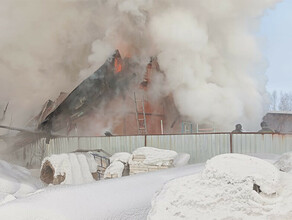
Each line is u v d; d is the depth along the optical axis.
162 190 3.27
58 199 4.61
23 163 17.12
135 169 10.27
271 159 7.97
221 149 10.70
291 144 9.65
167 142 11.83
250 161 3.34
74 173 10.12
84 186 5.48
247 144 10.31
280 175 3.14
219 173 3.13
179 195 3.04
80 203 4.65
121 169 10.55
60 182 9.84
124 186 5.73
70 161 10.37
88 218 4.31
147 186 5.91
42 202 4.41
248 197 2.80
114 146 13.12
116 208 4.75
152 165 10.01
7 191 7.71
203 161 11.02
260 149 10.11
